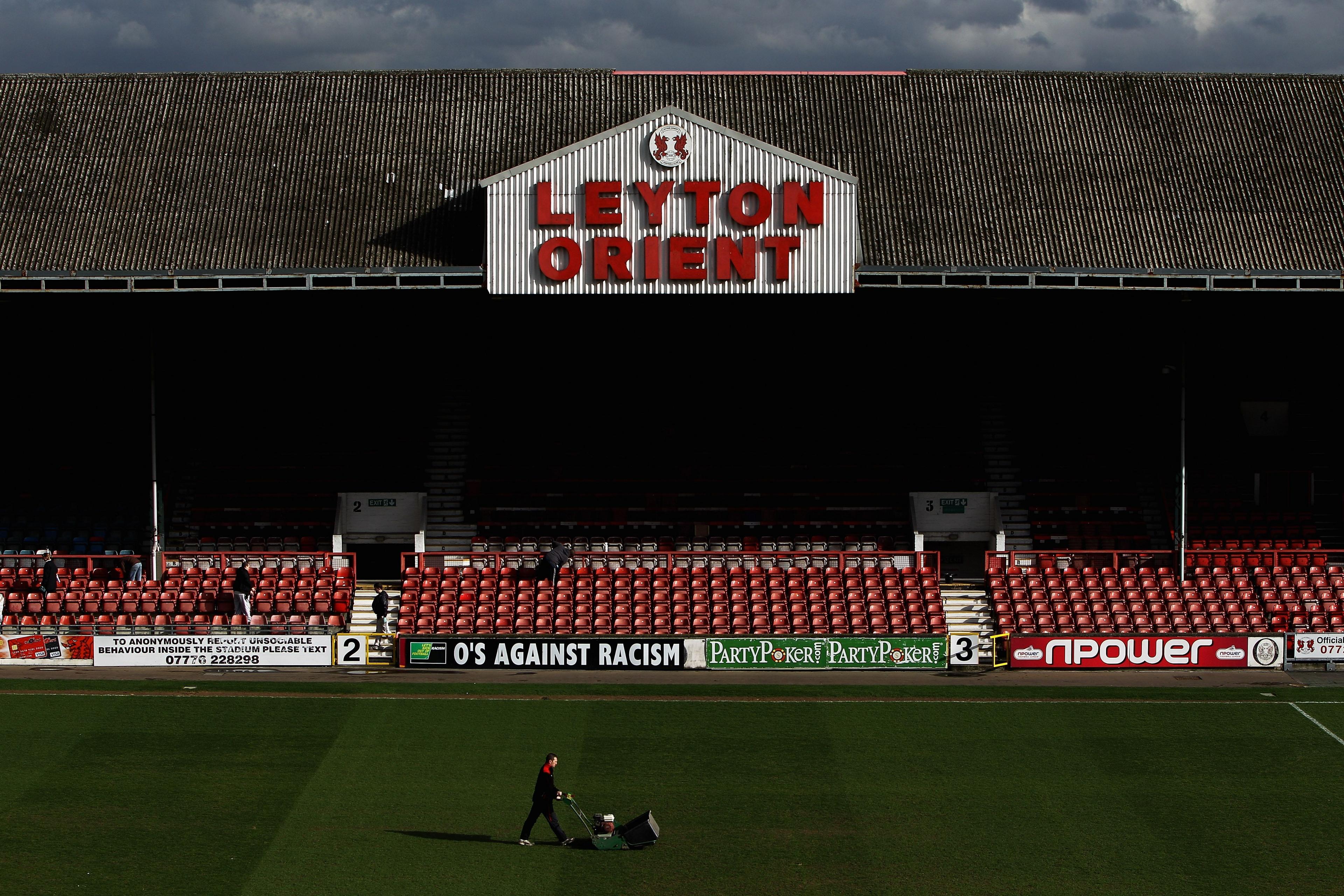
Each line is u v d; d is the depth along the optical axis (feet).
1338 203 199.21
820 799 134.21
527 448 215.92
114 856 122.01
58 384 223.92
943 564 205.05
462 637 170.40
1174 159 205.87
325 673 168.66
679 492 208.95
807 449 215.92
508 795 134.62
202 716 152.05
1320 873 120.98
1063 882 119.24
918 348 228.84
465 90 214.28
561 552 184.34
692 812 131.34
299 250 188.65
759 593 184.55
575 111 211.41
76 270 186.09
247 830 127.03
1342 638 172.55
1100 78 218.59
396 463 212.64
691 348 229.04
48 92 213.05
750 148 178.91
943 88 216.13
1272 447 217.97
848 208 179.22
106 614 181.47
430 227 191.83
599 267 179.01
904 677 168.76
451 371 228.22
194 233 191.72
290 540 199.52
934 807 132.67
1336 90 217.15
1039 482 211.41
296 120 209.15
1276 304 201.87
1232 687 165.17
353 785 136.26
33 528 201.77
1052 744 146.92
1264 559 197.67
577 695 160.15
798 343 228.63
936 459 214.07
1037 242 192.03
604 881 118.52
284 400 223.30
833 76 217.56
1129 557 196.13
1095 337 226.99
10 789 134.41
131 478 210.59
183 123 208.74
